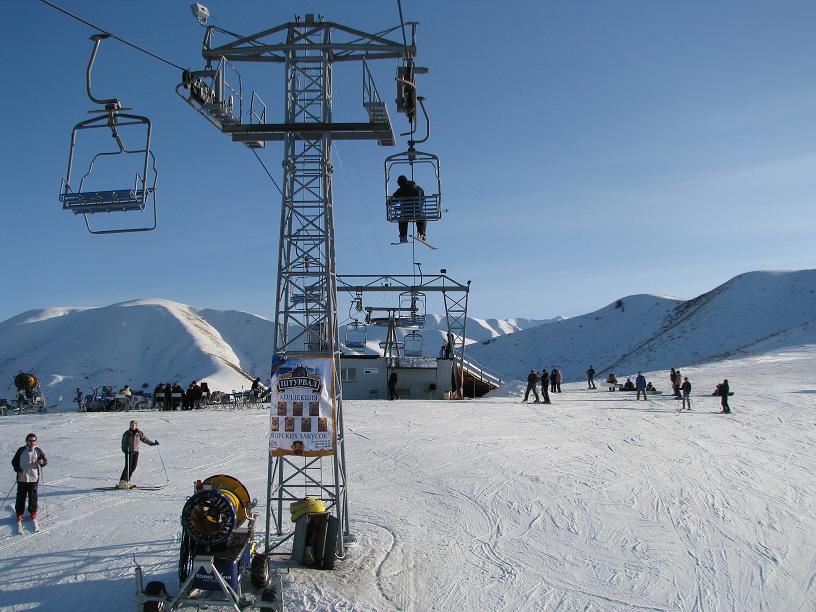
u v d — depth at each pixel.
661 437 23.34
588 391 46.91
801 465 18.69
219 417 29.17
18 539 11.73
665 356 101.69
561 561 11.01
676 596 9.74
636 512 13.88
